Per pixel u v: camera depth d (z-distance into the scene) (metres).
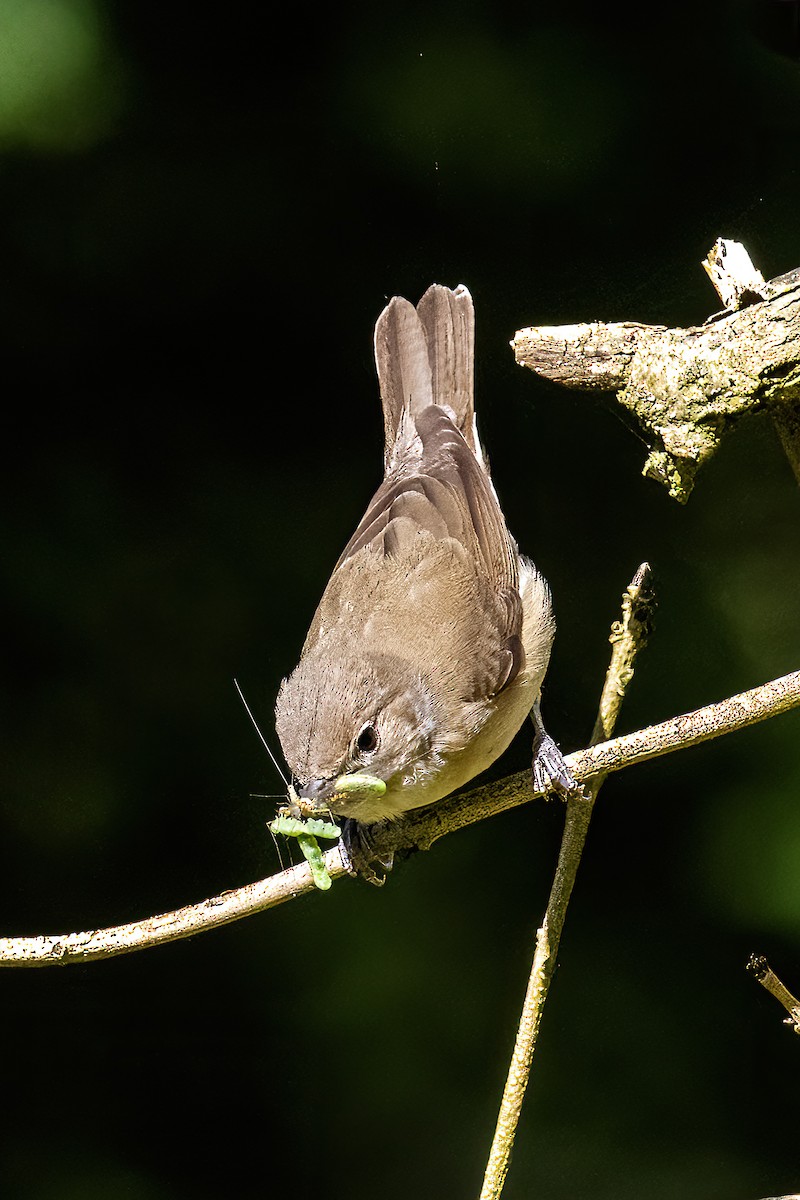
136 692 9.83
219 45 10.06
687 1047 9.54
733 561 10.29
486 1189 6.57
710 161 10.20
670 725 6.67
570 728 10.16
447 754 7.80
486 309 10.44
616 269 10.33
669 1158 9.39
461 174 10.22
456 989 9.71
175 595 9.92
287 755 7.25
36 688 9.77
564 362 7.50
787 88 10.16
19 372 10.09
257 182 10.20
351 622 8.02
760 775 9.77
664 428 7.28
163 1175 9.54
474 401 9.70
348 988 9.75
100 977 9.87
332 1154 9.56
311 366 10.35
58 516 9.96
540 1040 9.61
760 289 7.41
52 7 9.41
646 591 6.97
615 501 10.47
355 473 10.23
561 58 10.10
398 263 10.36
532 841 9.90
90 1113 9.68
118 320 10.19
